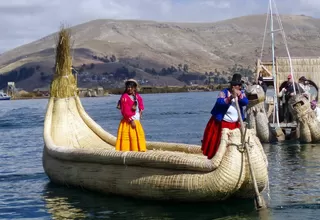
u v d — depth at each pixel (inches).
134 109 499.8
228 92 431.5
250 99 815.7
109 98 4655.5
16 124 1501.0
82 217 416.5
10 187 541.0
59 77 620.4
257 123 815.1
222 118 430.6
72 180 509.4
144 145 505.7
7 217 429.7
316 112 849.5
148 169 436.5
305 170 571.5
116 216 411.8
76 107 623.5
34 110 2417.6
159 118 1546.5
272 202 436.1
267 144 807.7
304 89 865.5
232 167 407.8
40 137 1075.9
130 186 446.6
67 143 598.5
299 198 448.1
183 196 421.1
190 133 1044.5
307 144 794.8
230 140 415.8
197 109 2046.0
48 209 446.9
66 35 621.0
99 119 1578.5
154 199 437.7
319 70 928.3
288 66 908.6
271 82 946.7
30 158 754.2
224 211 410.6
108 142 605.6
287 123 845.2
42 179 578.6
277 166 602.5
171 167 423.5
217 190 409.7
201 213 407.2
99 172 476.4
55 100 615.2
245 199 437.4
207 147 434.9
